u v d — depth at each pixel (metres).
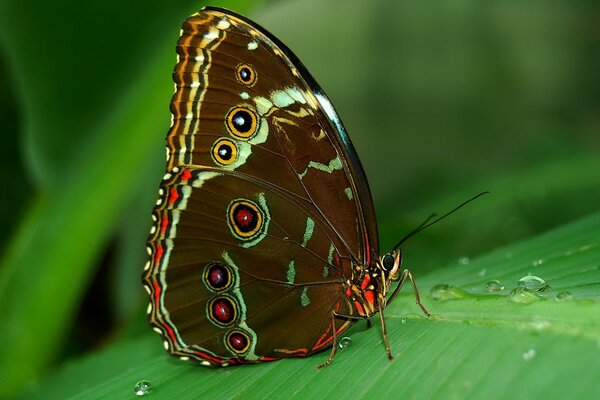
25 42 0.42
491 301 0.37
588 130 0.87
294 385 0.37
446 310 0.37
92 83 0.42
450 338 0.36
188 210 0.39
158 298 0.39
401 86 1.01
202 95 0.39
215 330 0.39
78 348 0.49
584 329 0.35
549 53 1.04
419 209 0.50
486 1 1.04
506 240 0.47
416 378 0.35
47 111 0.43
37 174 0.44
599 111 0.99
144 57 0.42
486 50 1.03
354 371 0.36
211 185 0.39
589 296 0.36
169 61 0.42
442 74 1.02
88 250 0.44
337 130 0.39
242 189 0.39
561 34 1.04
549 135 0.52
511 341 0.35
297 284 0.39
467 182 0.54
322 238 0.39
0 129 0.48
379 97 1.01
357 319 0.39
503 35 1.04
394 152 0.96
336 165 0.39
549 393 0.34
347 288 0.39
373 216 0.39
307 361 0.38
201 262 0.39
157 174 0.48
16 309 0.44
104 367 0.43
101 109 0.43
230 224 0.39
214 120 0.39
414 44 1.03
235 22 0.38
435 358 0.36
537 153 0.52
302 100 0.38
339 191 0.39
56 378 0.43
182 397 0.38
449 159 0.94
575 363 0.34
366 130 0.99
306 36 1.00
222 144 0.39
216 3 0.42
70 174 0.44
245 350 0.39
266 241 0.39
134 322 0.47
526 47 1.04
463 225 0.48
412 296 0.39
